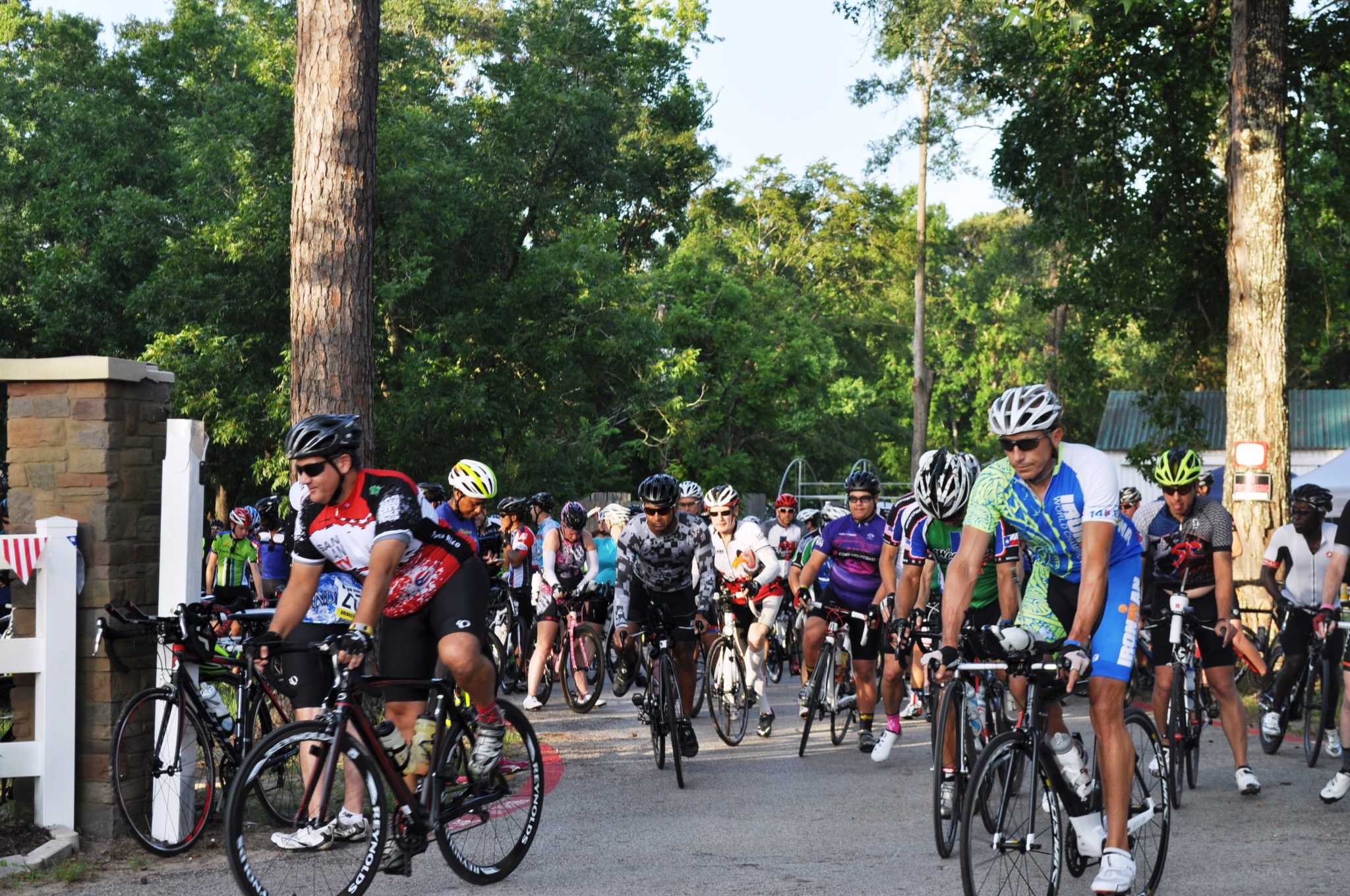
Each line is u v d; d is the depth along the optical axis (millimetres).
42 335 31578
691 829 7035
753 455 54000
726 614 10469
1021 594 7168
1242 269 15766
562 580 12258
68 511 6480
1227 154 16781
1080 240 23203
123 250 30922
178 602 6613
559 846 6609
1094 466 5211
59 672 6305
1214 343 23859
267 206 25922
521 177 31688
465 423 26750
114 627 6395
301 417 10727
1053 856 5211
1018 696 6336
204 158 27484
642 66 38406
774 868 6105
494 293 29562
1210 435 40219
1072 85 22125
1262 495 15344
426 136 28734
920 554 8078
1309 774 8672
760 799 7914
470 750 5754
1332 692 8820
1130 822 5301
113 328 31516
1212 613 8008
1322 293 24078
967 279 67188
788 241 61906
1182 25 20812
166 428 6805
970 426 68000
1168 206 22641
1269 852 6402
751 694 10586
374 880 5828
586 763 9305
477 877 5746
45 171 33688
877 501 9773
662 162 39375
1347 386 48625
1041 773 5180
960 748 6391
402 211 26953
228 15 38219
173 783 6383
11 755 6195
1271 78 15688
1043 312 25812
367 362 10883
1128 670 5184
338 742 5090
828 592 9938
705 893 5621
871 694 9781
